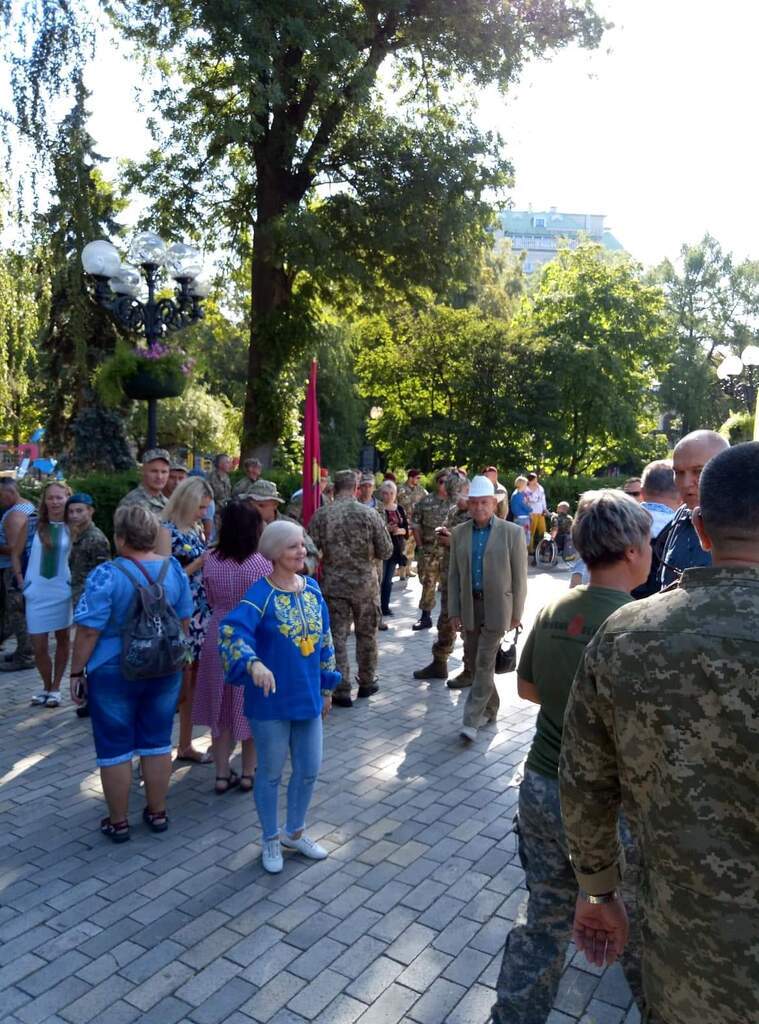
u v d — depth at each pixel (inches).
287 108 637.3
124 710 170.6
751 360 584.4
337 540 268.8
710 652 59.8
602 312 1251.8
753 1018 57.7
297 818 165.5
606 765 70.4
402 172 653.9
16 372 479.2
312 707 158.6
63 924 142.6
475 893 154.6
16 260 463.5
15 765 215.3
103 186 676.7
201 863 164.4
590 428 1230.3
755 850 58.1
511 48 624.4
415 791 202.7
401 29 644.1
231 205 709.9
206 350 951.0
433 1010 121.7
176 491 220.8
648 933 64.1
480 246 722.2
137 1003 122.6
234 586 194.9
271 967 131.4
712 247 2144.4
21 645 307.6
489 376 1084.5
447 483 395.9
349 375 1171.3
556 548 714.8
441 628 307.9
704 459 143.6
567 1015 121.9
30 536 304.8
